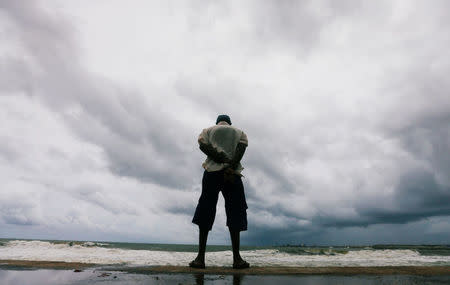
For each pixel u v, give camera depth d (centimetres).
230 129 303
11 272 212
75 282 167
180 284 166
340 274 227
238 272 232
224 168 289
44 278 183
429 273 240
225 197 300
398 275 226
